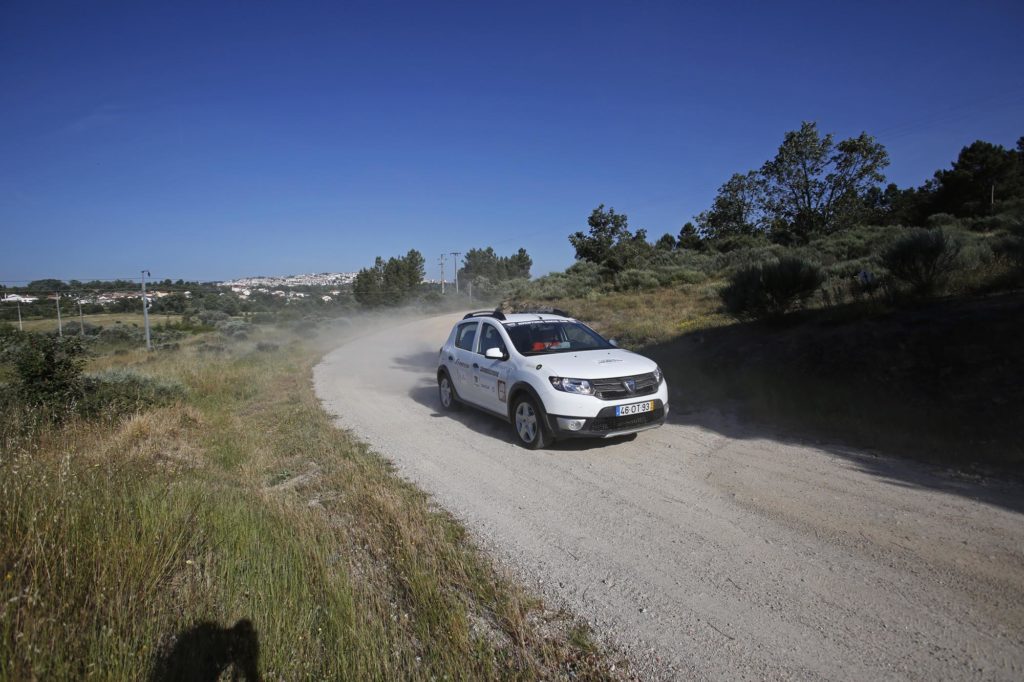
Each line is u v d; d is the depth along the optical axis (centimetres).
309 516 459
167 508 430
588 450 667
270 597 329
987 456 542
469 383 844
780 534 421
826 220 4631
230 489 527
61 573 325
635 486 538
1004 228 1856
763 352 978
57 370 853
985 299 910
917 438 602
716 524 445
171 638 294
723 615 323
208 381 1205
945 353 747
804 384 808
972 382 673
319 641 297
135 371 1049
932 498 470
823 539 409
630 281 2675
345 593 330
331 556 390
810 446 631
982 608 316
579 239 4697
